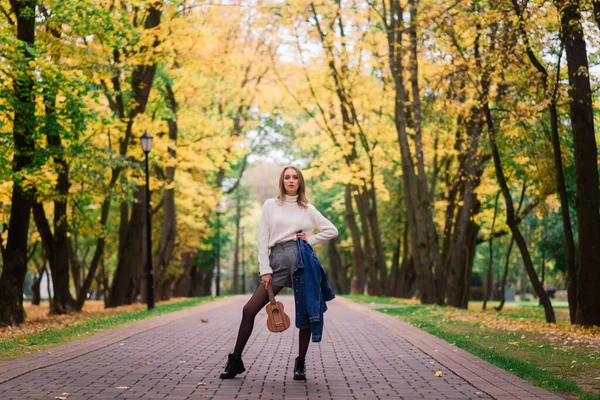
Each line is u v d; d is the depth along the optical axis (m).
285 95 30.06
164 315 17.67
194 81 26.69
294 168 6.86
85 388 6.21
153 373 7.24
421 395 5.95
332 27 28.45
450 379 6.89
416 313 17.89
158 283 30.23
